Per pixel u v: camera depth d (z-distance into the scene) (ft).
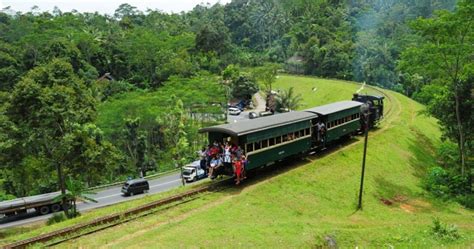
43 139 100.48
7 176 133.90
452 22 104.78
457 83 118.21
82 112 103.50
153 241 56.24
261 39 419.33
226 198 76.79
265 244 58.23
